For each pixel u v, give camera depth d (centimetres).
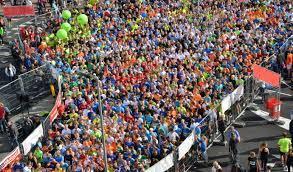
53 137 6644
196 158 6831
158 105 7294
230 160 6781
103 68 8238
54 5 10631
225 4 11481
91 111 7019
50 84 8100
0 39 10075
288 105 8250
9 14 9712
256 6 11506
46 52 8831
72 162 6116
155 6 11000
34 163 6159
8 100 7850
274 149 7056
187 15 10875
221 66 8600
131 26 9938
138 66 8388
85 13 10388
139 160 6122
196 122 6962
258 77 7781
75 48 8894
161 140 6606
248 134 7494
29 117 7369
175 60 8756
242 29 10244
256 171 6122
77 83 7831
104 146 5641
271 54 9275
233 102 7756
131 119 7012
